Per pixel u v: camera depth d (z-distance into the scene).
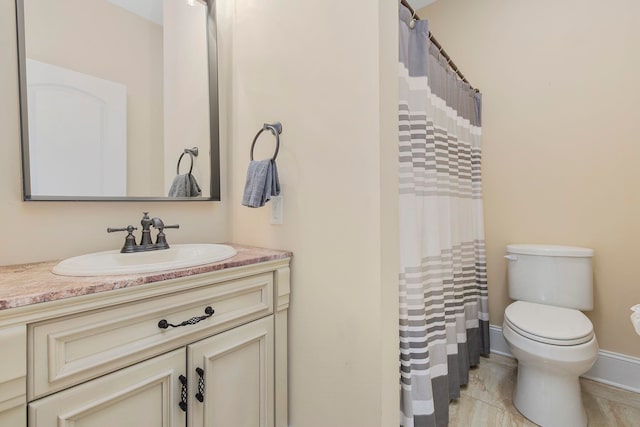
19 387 0.60
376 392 0.97
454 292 1.72
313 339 1.12
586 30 1.81
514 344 1.48
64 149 1.01
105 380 0.72
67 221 1.02
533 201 2.00
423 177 1.37
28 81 0.94
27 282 0.71
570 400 1.39
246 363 1.03
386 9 0.99
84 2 1.05
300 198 1.14
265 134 1.26
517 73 2.04
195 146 1.33
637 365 1.67
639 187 1.67
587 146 1.82
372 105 0.96
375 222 0.96
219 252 1.06
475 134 2.08
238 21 1.37
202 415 0.90
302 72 1.13
